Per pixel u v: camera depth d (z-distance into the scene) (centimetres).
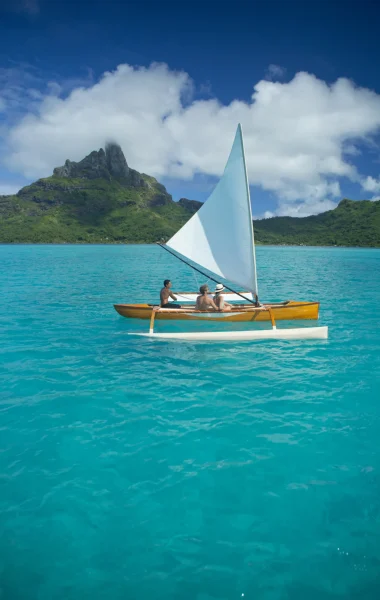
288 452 553
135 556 379
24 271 3638
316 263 5638
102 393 753
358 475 502
